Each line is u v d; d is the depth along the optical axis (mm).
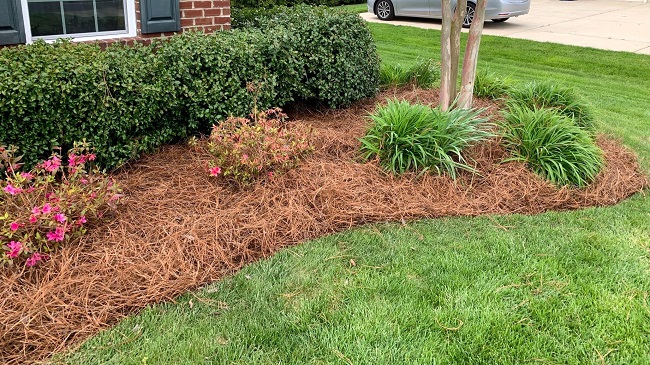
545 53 9203
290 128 4184
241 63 4195
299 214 3367
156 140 4004
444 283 2826
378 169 3879
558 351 2373
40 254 2709
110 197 3111
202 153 4031
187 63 3914
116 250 2896
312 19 4906
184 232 3092
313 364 2277
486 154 4188
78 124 3523
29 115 3287
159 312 2564
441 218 3529
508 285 2818
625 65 8500
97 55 3684
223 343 2383
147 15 4461
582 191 3926
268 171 3674
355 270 2934
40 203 2979
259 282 2816
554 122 4246
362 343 2395
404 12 12461
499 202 3723
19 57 3418
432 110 4105
